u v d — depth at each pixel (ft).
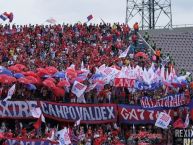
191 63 237.86
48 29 228.22
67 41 221.25
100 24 237.45
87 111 173.17
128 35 238.07
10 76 162.81
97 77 176.14
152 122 178.91
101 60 198.39
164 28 262.67
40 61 189.88
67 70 172.65
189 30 258.57
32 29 226.58
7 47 204.85
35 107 165.37
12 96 167.43
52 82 165.89
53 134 154.40
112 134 167.02
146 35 244.83
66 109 170.71
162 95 183.62
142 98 178.81
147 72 180.14
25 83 165.68
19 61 187.52
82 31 229.86
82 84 167.73
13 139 152.46
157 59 218.18
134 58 209.97
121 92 179.32
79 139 161.17
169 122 172.45
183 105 180.04
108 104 175.32
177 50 244.01
